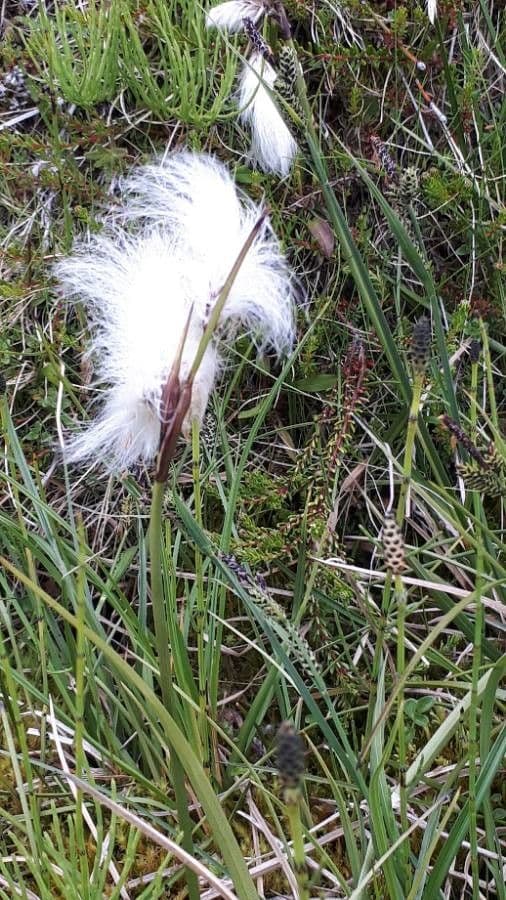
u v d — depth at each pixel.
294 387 0.60
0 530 0.55
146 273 0.38
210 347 0.38
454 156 0.63
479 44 0.68
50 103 0.65
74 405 0.62
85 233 0.63
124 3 0.61
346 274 0.62
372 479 0.59
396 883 0.41
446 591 0.49
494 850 0.45
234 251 0.38
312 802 0.51
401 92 0.67
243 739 0.51
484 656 0.51
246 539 0.55
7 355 0.62
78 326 0.63
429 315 0.64
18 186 0.66
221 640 0.54
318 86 0.67
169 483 0.53
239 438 0.60
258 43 0.49
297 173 0.61
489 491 0.40
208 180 0.41
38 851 0.43
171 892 0.48
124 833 0.50
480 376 0.61
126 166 0.64
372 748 0.44
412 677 0.52
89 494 0.61
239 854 0.39
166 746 0.45
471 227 0.62
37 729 0.52
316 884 0.48
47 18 0.64
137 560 0.58
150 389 0.36
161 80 0.67
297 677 0.43
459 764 0.44
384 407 0.62
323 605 0.55
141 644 0.50
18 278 0.64
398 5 0.67
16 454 0.52
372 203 0.64
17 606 0.53
